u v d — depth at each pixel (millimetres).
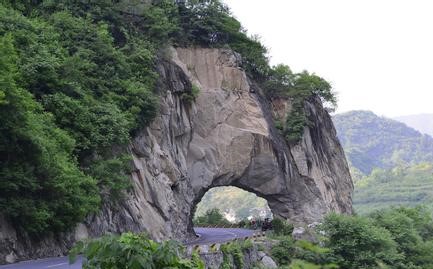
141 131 36125
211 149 47625
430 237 50250
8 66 23422
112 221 29375
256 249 31562
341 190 63094
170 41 45969
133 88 35844
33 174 23453
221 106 49188
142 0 44594
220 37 53188
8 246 21531
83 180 26359
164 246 6203
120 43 40812
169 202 37219
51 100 28781
